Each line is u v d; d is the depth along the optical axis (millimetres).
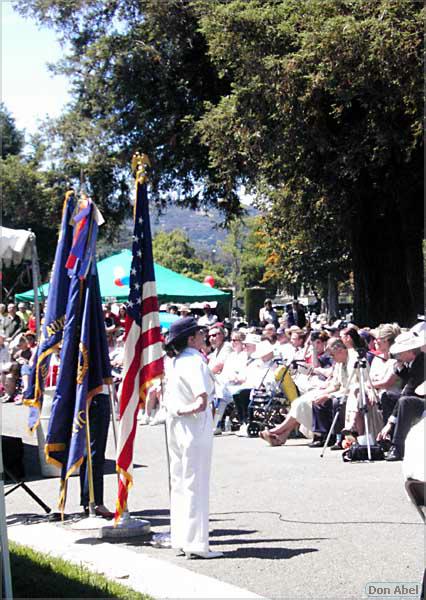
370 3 19828
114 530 8422
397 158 21750
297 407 14016
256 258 103500
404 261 26062
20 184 39812
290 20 21047
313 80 19969
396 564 7047
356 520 8641
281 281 71312
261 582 6734
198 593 6391
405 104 19812
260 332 21109
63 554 7785
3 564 5953
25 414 20188
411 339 12070
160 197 35281
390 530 8180
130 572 7062
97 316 9273
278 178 26000
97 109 35250
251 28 21500
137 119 33438
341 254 53281
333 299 58625
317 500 9695
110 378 9359
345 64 19562
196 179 34719
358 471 11367
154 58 32406
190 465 7547
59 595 6348
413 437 5027
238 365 16500
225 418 16578
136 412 8516
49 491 11102
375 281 26266
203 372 7617
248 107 21984
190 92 33281
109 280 26406
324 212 28750
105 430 9391
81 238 9141
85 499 9492
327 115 22469
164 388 8602
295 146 22109
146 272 8633
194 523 7516
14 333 24688
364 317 26344
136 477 11789
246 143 22344
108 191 35594
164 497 10375
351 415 12602
